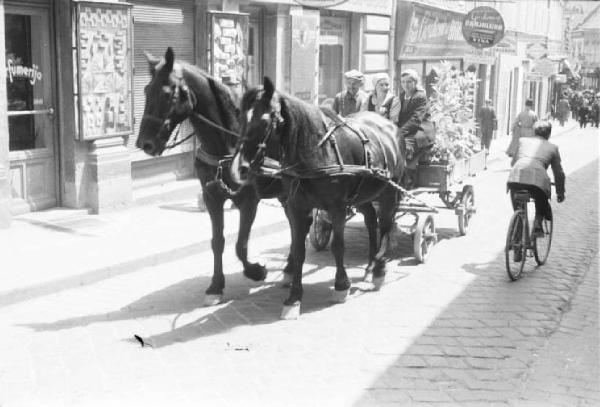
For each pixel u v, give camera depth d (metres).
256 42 14.77
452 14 23.94
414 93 9.20
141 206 11.94
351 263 9.20
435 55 23.31
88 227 10.33
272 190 7.48
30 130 10.77
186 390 5.50
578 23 68.06
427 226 9.30
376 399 5.42
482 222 12.23
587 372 6.05
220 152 7.17
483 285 8.45
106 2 10.95
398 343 6.57
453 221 12.16
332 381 5.73
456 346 6.53
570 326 7.18
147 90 6.73
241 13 13.55
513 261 8.77
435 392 5.57
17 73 10.48
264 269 8.06
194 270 8.88
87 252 9.02
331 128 7.12
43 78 10.79
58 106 10.94
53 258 8.69
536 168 8.81
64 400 5.29
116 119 11.39
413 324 7.07
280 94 6.65
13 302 7.48
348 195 7.42
